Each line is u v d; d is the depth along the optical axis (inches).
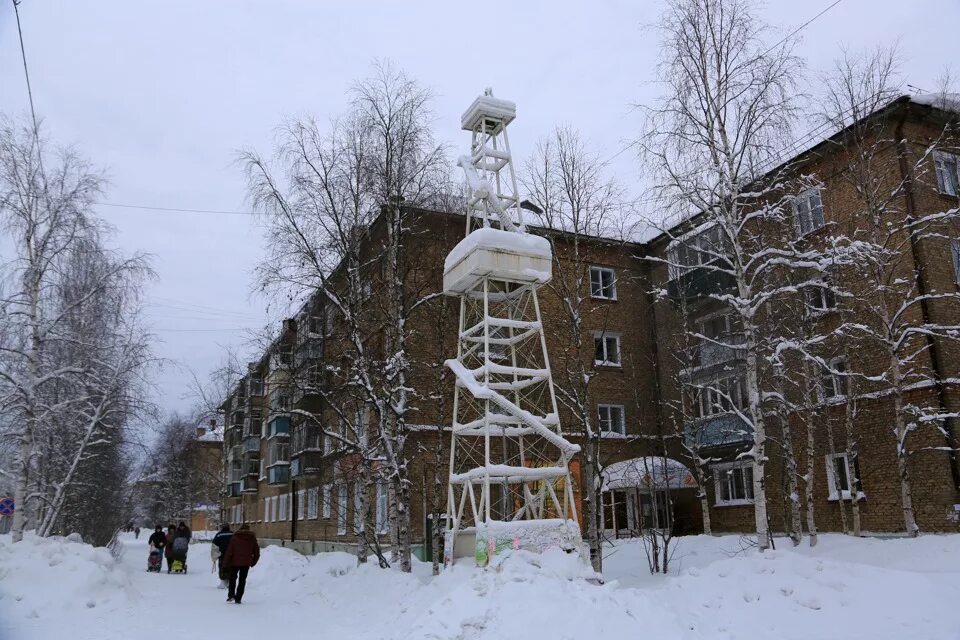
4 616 447.5
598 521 751.7
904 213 716.7
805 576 417.4
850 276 731.4
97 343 864.3
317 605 545.3
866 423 747.4
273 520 1517.0
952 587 383.2
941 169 770.8
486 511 441.1
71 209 816.3
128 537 2903.5
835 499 779.4
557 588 347.3
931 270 711.7
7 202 784.9
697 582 433.4
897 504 709.3
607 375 1000.9
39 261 794.8
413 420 802.2
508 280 499.8
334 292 643.5
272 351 667.4
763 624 366.0
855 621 358.0
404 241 685.3
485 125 559.2
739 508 912.3
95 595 514.9
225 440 2037.4
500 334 764.0
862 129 685.3
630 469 844.6
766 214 582.2
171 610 521.7
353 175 657.6
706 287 899.4
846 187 762.2
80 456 847.1
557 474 464.4
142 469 1414.9
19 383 743.7
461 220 727.7
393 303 639.1
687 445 919.0
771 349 668.7
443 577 452.4
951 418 673.6
